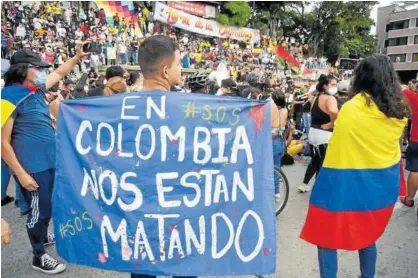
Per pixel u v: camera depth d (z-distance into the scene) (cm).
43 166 301
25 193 314
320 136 503
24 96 286
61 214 194
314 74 2798
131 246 187
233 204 189
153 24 2844
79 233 193
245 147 190
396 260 339
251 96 503
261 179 191
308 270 321
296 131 878
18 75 287
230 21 3412
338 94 534
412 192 481
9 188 566
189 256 188
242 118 190
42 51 1655
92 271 323
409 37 7550
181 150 186
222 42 3350
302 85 1575
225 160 188
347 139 218
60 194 194
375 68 216
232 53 3083
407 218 446
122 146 188
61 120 194
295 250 360
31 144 294
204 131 187
